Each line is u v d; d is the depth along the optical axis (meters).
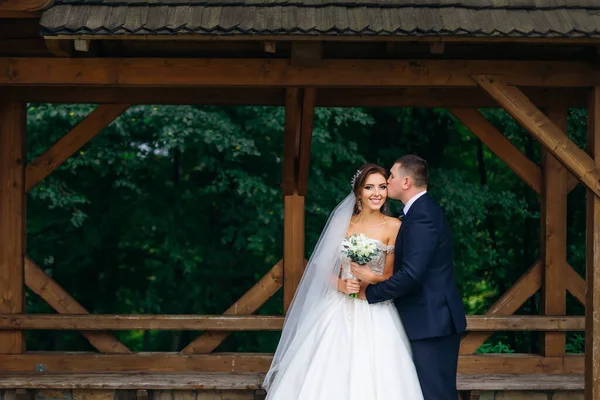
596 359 4.46
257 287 5.65
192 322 5.48
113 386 5.15
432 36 4.19
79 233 9.34
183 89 5.68
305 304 4.32
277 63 4.59
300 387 4.15
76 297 9.68
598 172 4.45
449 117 9.35
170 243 9.23
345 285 4.22
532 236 9.77
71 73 4.57
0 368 5.47
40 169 5.60
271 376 4.71
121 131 8.20
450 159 10.18
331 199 8.70
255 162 8.89
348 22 4.22
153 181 9.44
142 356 5.51
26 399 5.12
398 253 4.11
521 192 9.95
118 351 5.57
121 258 9.70
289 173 5.59
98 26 4.19
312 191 8.67
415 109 9.45
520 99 4.54
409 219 4.09
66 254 9.36
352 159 8.80
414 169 4.17
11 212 5.55
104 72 4.57
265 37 4.21
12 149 5.54
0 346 5.49
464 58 4.86
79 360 5.49
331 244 4.28
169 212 9.33
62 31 4.18
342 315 4.20
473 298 10.05
